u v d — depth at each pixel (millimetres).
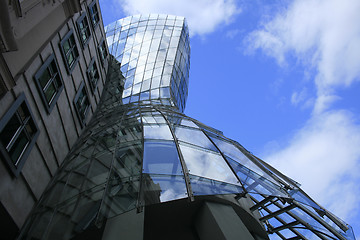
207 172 11500
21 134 12031
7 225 11266
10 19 8625
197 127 17750
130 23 44625
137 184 9906
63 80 16859
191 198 9367
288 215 13797
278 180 13961
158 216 11273
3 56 10008
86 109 21312
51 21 13344
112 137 15109
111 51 41125
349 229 13266
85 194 10078
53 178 14125
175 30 41062
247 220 12617
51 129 15164
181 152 12578
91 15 22625
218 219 10125
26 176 12359
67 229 8695
